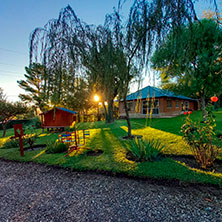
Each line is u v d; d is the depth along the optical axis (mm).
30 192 2307
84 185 2398
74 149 4309
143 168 2643
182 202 1794
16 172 3174
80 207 1854
